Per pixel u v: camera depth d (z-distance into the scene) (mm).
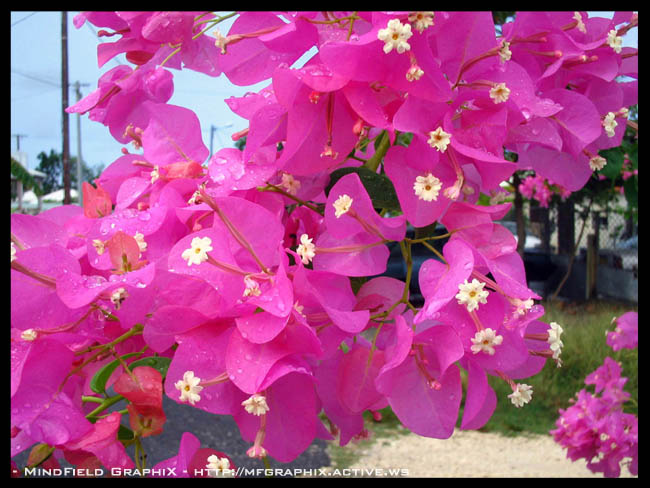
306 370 549
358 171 691
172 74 761
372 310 656
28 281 574
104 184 777
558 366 587
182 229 658
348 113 604
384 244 625
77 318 602
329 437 696
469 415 580
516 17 635
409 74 538
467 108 622
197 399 539
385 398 660
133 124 778
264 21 632
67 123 9945
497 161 565
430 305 543
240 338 559
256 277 571
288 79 572
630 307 6809
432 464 3361
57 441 570
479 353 579
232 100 636
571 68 680
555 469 3336
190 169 688
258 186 637
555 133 657
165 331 581
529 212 8578
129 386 623
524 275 604
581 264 7836
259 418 585
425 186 577
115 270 623
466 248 567
